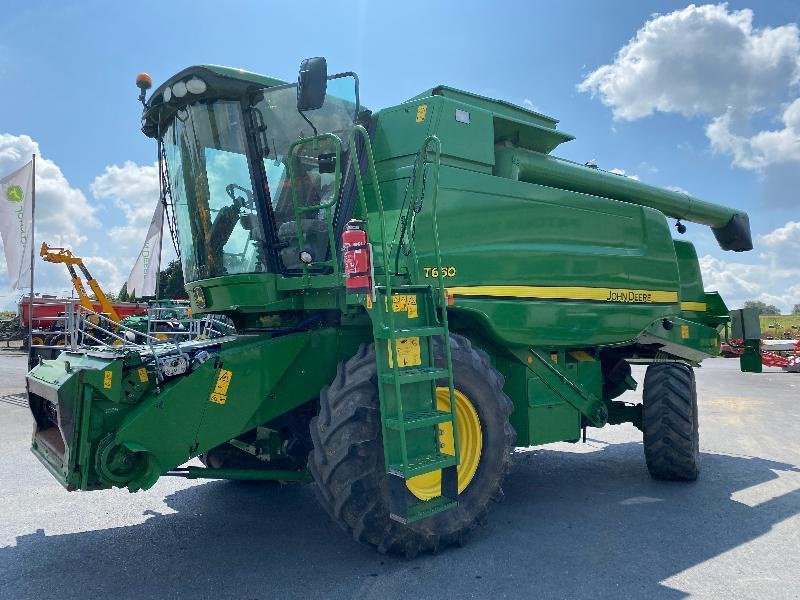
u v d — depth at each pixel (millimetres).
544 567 3844
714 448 7410
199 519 4902
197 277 4914
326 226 4633
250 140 4535
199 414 3805
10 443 7684
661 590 3521
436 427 3840
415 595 3459
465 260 4684
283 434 4801
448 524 4023
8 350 26547
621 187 6809
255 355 4012
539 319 5094
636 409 6359
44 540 4434
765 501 5285
